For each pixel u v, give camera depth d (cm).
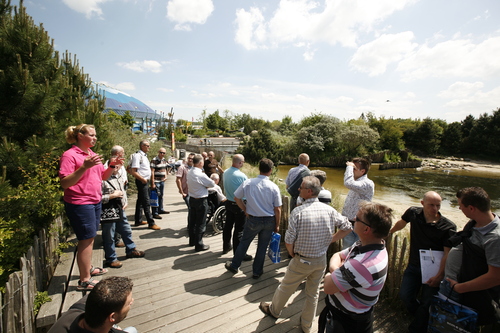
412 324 260
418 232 276
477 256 213
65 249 374
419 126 4606
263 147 2419
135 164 496
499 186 2158
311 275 250
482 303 217
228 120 7944
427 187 1952
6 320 191
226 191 407
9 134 359
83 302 161
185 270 367
